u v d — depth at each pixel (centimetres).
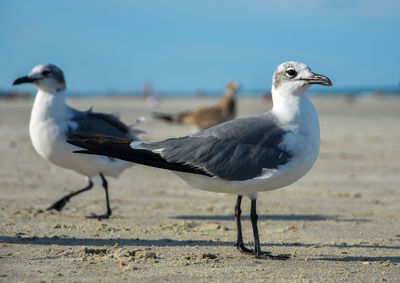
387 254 764
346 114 4484
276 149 723
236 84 1911
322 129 3062
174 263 688
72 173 1495
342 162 1823
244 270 665
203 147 728
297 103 752
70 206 1095
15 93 7681
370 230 929
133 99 9606
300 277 636
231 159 718
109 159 1014
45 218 964
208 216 1034
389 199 1230
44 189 1253
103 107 5453
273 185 734
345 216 1049
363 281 626
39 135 1006
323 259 732
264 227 956
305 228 945
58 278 608
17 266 655
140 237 841
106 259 697
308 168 741
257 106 5881
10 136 2434
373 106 5881
